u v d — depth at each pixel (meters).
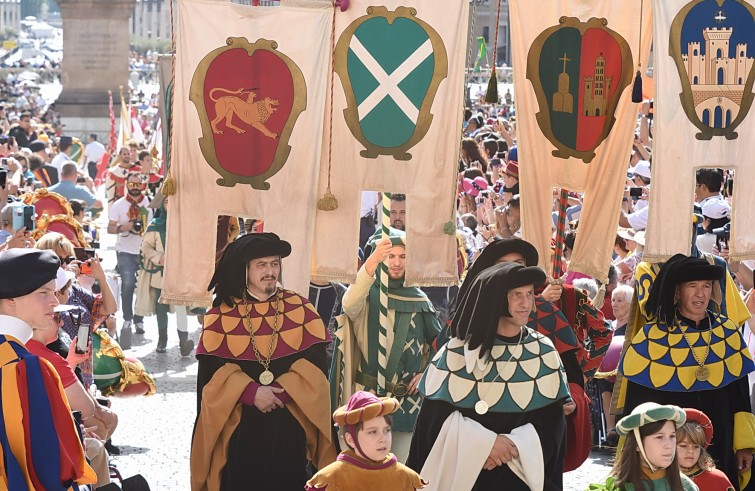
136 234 20.72
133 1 57.78
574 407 9.82
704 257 11.24
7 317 7.75
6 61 121.62
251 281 10.12
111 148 46.34
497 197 20.61
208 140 10.76
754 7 10.91
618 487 8.57
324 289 14.23
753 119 10.98
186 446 14.09
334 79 10.87
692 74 10.90
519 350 8.91
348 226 10.98
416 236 10.97
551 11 11.05
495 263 9.80
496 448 8.71
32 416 7.55
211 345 9.97
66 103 58.12
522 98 11.12
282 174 10.83
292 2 10.73
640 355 10.47
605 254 11.24
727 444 10.35
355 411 8.36
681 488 8.51
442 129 10.95
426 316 11.53
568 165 11.18
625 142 11.16
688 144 10.94
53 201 16.30
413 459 9.12
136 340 21.00
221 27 10.72
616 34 11.07
